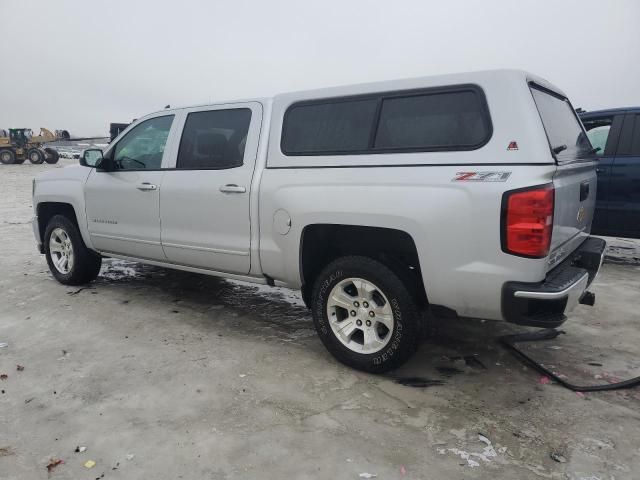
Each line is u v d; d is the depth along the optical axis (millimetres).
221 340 4062
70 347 3924
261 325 4414
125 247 4895
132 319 4535
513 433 2754
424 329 3406
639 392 3201
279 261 3770
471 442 2672
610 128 6430
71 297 5176
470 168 2943
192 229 4285
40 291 5387
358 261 3363
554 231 2896
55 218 5508
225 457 2557
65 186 5301
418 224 3057
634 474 2416
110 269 6344
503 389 3248
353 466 2482
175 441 2691
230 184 3959
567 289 2854
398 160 3199
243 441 2688
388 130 3307
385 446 2637
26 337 4129
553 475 2410
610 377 3416
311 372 3482
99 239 5090
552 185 2791
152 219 4566
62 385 3311
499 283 2883
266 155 3854
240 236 3969
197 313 4711
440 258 3023
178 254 4453
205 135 4273
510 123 2879
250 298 5188
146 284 5660
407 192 3102
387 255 3357
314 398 3129
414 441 2682
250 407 3023
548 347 3914
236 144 4062
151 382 3344
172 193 4355
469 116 3025
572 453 2576
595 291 5387
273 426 2822
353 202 3293
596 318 4543
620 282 5777
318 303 3588
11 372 3508
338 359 3564
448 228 2973
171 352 3820
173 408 3018
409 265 3467
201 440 2697
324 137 3570
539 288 2822
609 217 6453
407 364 3617
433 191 3021
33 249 7645
